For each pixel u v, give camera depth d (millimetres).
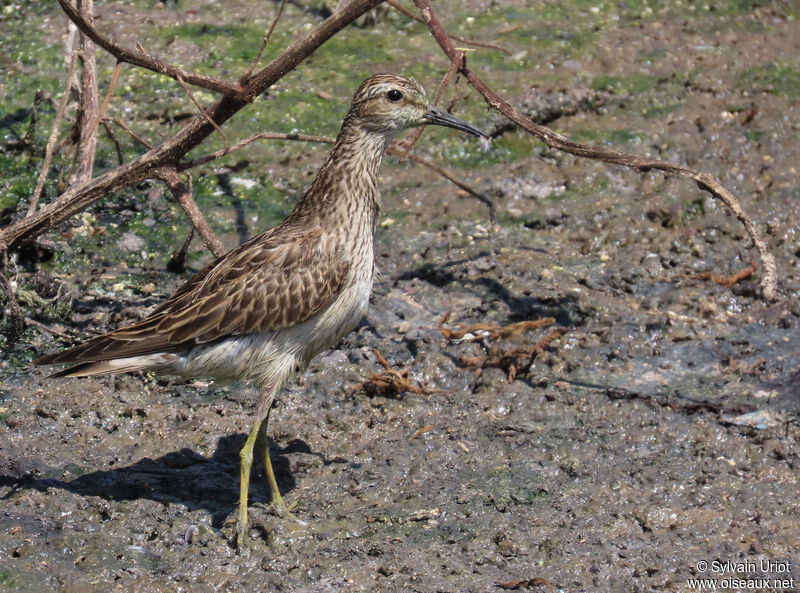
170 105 15719
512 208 14531
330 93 16422
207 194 14398
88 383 11070
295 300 9344
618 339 12336
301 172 14867
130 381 11227
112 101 15742
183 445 10406
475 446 10648
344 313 9734
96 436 10422
